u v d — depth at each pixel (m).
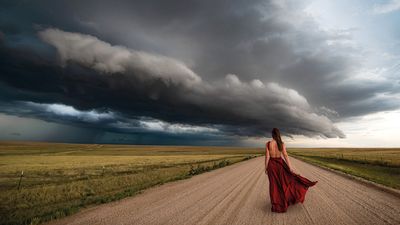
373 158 58.53
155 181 14.99
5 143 177.25
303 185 6.89
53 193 11.98
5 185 17.61
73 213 6.83
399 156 68.38
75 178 21.09
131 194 9.69
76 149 142.38
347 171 21.86
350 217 6.17
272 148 6.94
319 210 6.91
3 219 6.80
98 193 11.57
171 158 62.22
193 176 18.00
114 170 28.36
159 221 5.82
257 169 24.59
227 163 35.06
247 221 5.80
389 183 13.15
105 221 5.90
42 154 91.38
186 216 6.27
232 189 11.17
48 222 5.96
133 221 5.85
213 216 6.25
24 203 9.84
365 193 10.09
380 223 5.67
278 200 6.68
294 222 5.73
